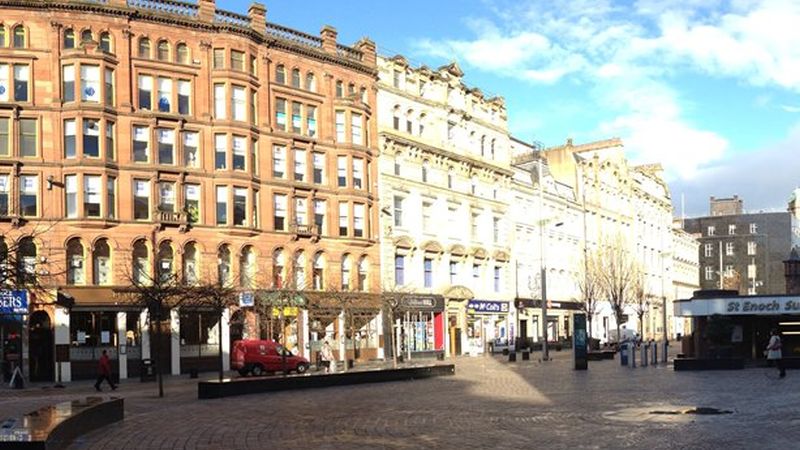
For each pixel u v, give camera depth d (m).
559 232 81.12
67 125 45.50
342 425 18.03
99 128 45.81
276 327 50.94
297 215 54.22
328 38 57.38
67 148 45.41
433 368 35.72
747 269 142.25
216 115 50.41
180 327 47.53
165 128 48.47
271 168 52.84
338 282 55.53
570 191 85.56
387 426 17.70
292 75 55.09
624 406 20.81
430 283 63.28
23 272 18.94
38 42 45.34
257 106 52.44
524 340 71.56
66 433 14.68
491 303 68.50
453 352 63.44
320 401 24.38
